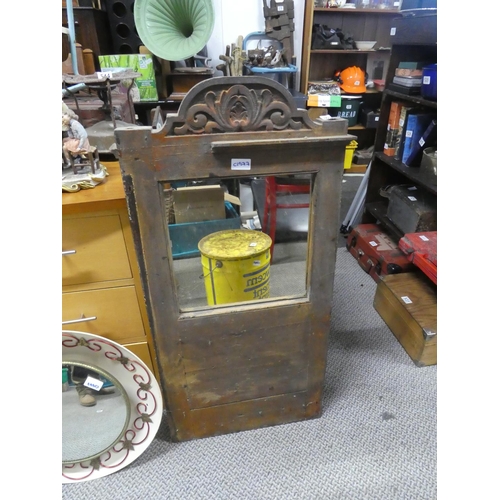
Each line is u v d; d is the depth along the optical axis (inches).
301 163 33.5
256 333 42.4
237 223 45.1
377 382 58.2
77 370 43.2
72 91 45.8
